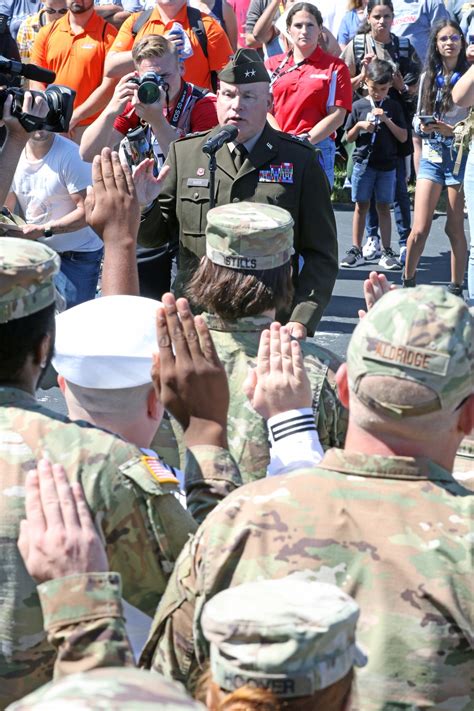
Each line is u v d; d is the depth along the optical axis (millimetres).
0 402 4656
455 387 3971
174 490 4543
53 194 12562
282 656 3189
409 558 3949
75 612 3791
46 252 4699
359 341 4078
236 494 4227
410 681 3883
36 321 4660
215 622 3264
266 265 6398
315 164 9719
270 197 9609
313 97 17266
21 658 4434
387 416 4031
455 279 17109
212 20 16219
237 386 6281
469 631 3893
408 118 18531
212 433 4977
